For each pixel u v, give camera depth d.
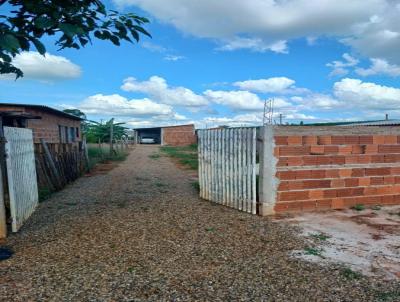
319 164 6.23
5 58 3.12
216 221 5.62
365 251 4.21
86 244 4.47
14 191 5.05
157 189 9.05
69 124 22.03
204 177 7.57
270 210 6.03
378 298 3.04
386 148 6.64
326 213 6.07
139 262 3.86
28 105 13.67
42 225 5.42
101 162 18.53
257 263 3.83
